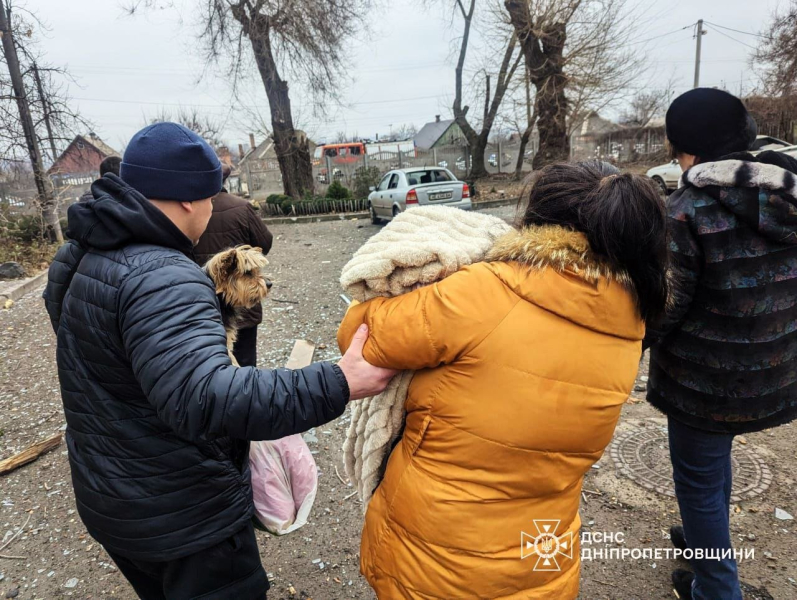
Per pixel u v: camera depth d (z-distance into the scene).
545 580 1.28
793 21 20.23
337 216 16.53
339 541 2.68
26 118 10.38
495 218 1.46
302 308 6.47
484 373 1.14
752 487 2.84
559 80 17.66
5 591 2.44
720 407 1.81
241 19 17.33
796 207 1.58
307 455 1.83
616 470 3.06
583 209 1.13
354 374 1.22
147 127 1.38
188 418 1.11
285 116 19.44
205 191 1.39
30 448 3.55
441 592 1.23
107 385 1.28
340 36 18.03
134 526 1.33
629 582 2.32
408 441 1.30
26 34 10.23
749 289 1.69
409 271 1.23
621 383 1.19
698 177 1.70
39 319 6.56
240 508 1.44
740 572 2.32
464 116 24.84
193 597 1.42
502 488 1.19
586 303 1.12
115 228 1.24
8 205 11.05
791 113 21.12
